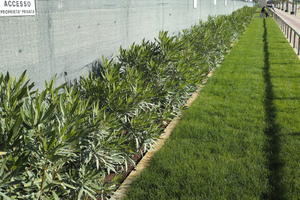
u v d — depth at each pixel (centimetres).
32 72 338
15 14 310
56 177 263
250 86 803
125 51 494
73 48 406
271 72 967
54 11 366
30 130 229
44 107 247
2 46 298
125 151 363
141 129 392
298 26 3253
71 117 259
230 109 633
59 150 238
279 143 481
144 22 639
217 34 942
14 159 208
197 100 687
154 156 432
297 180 385
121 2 529
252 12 3195
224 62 1108
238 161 427
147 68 486
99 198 343
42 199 244
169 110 489
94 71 457
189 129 523
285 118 582
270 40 1727
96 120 295
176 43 550
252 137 500
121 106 366
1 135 214
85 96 375
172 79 519
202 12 1265
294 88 788
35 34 339
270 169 414
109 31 495
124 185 372
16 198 228
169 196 353
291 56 1241
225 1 2025
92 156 307
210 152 455
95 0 450
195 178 385
